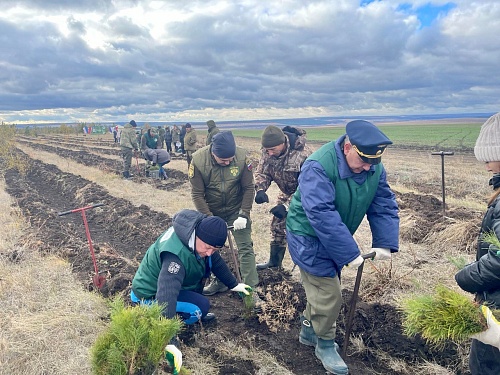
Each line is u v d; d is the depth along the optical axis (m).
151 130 15.90
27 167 19.77
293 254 3.35
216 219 3.28
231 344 3.91
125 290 4.97
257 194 4.80
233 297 4.99
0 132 24.84
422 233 6.97
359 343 3.85
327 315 3.33
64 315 4.29
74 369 3.46
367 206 3.24
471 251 6.12
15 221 8.87
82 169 18.77
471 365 2.57
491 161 2.40
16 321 4.18
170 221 8.52
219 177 4.48
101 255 6.29
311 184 3.03
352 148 2.90
